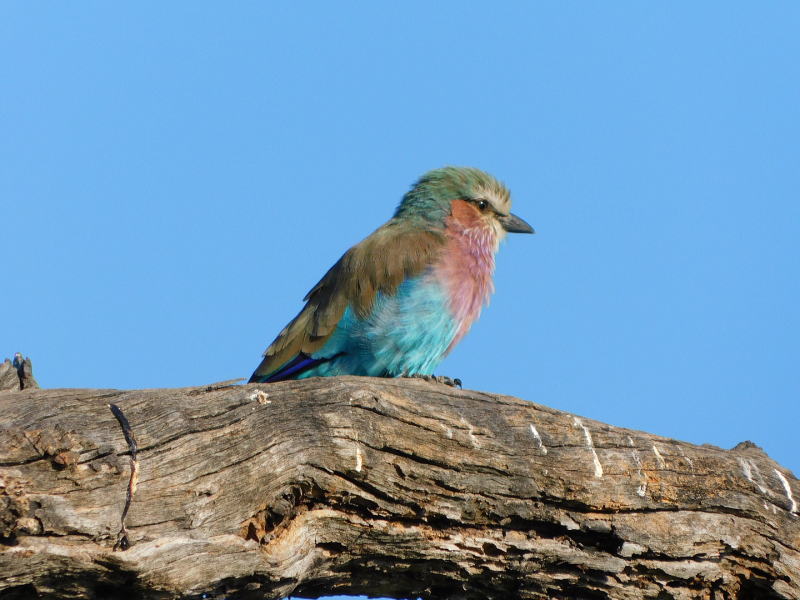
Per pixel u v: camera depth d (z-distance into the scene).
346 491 10.23
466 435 10.73
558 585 11.11
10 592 8.55
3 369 11.69
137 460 9.08
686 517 11.24
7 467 8.43
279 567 9.73
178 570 9.08
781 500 11.65
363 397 10.42
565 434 11.18
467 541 10.70
